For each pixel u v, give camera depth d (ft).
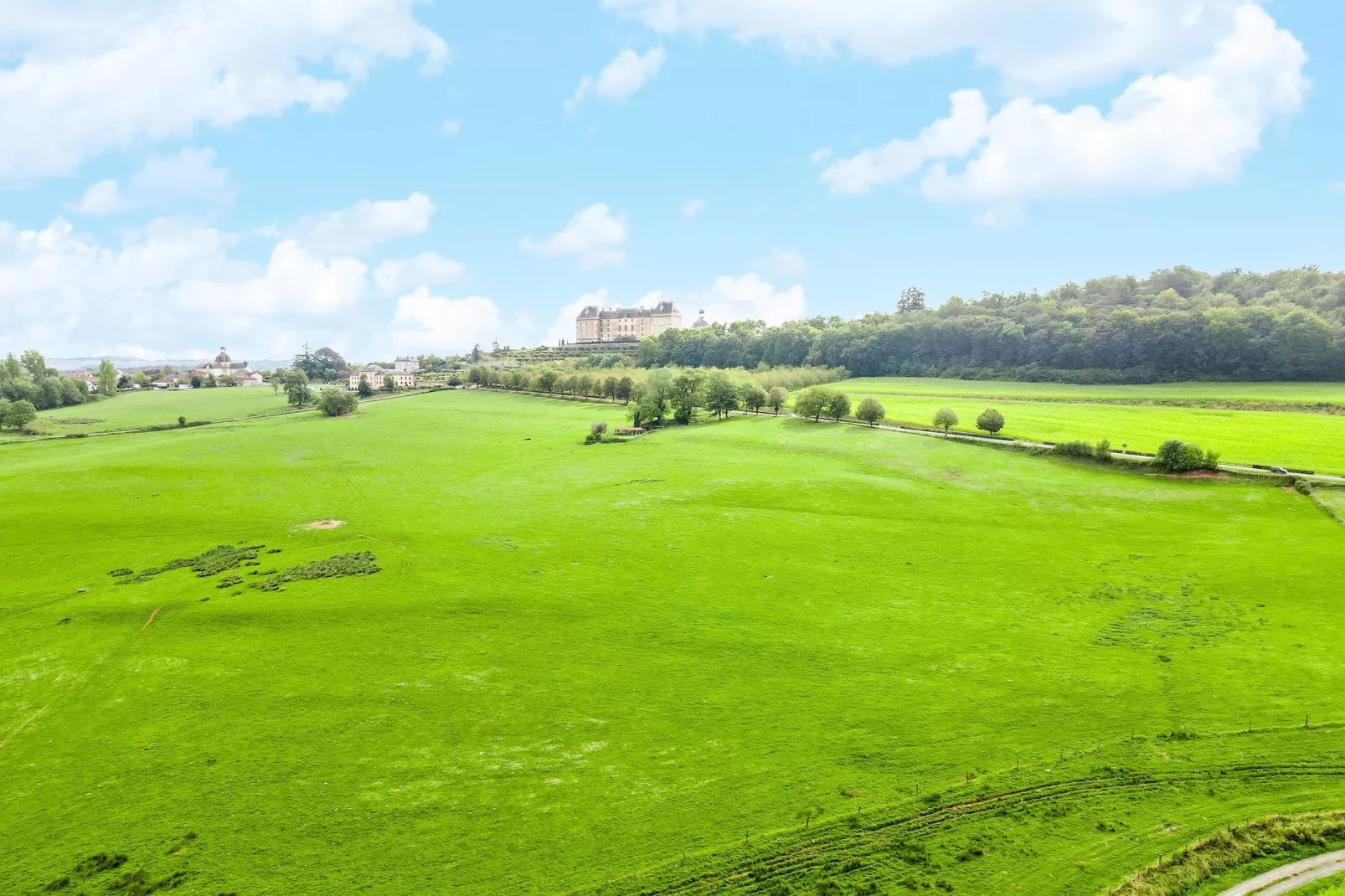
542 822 113.70
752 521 281.74
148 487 349.41
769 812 114.01
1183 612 184.44
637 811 115.75
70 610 204.13
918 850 103.45
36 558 250.98
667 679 159.63
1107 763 120.98
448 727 142.31
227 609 203.31
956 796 114.62
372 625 192.13
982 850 102.53
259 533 281.95
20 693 159.53
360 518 305.12
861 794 117.19
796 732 136.77
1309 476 292.81
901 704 144.97
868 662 164.25
